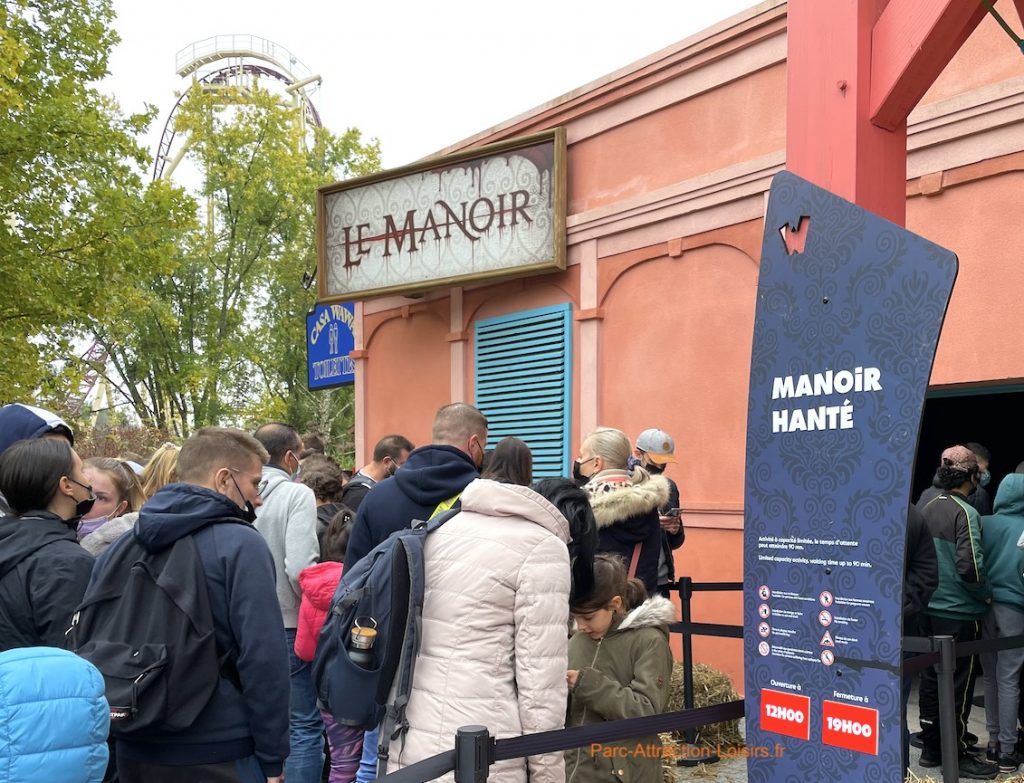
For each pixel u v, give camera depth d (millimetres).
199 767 2529
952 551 5090
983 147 5523
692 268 7301
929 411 9250
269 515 4477
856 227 2662
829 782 2582
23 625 2789
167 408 35531
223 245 35125
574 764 3125
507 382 8961
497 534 2555
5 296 14633
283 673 2615
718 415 7031
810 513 2699
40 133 14625
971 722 6188
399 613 2477
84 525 3848
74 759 1929
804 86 3121
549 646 2471
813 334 2744
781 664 2736
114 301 16469
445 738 2416
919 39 2787
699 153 7332
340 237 9961
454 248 9062
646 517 4020
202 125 34281
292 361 36094
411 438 10281
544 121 8680
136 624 2514
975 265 5566
